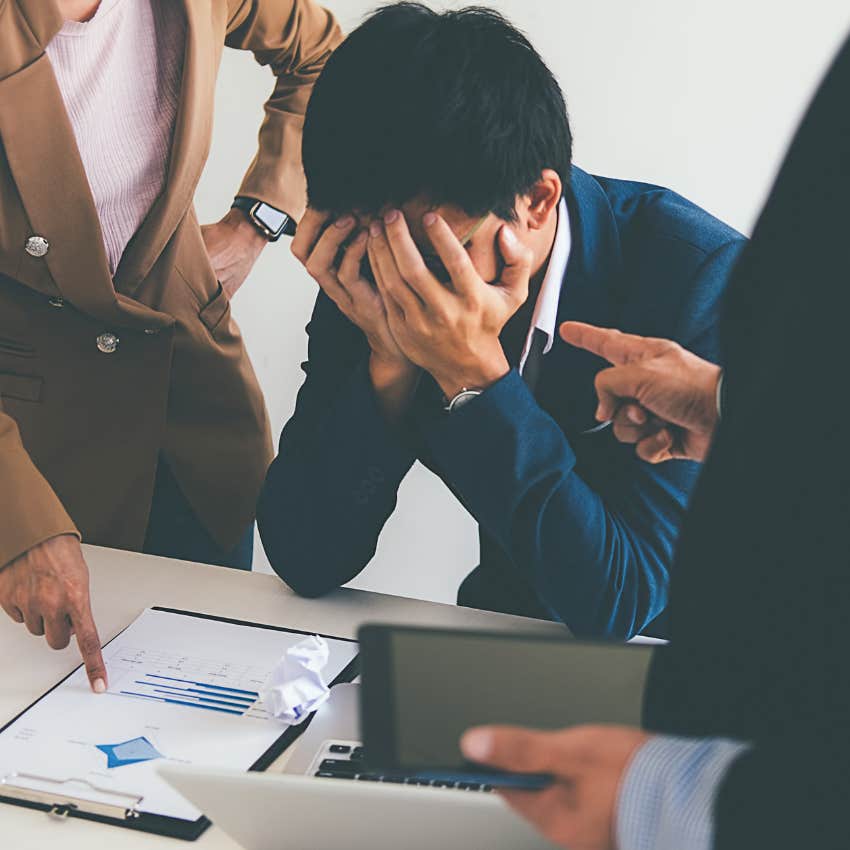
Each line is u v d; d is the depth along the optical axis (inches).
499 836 28.1
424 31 39.0
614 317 47.9
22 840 33.2
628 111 92.5
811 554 20.3
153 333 62.7
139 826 33.7
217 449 68.2
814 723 19.7
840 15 87.0
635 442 40.3
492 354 42.8
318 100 39.9
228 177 97.0
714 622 22.0
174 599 49.2
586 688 22.9
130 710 40.0
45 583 43.8
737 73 89.9
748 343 23.3
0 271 59.0
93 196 59.8
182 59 60.6
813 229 21.0
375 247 41.0
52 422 62.2
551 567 44.5
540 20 91.2
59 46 56.7
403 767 21.0
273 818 29.3
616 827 19.3
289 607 48.8
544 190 41.8
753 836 17.9
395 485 48.7
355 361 51.8
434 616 48.3
